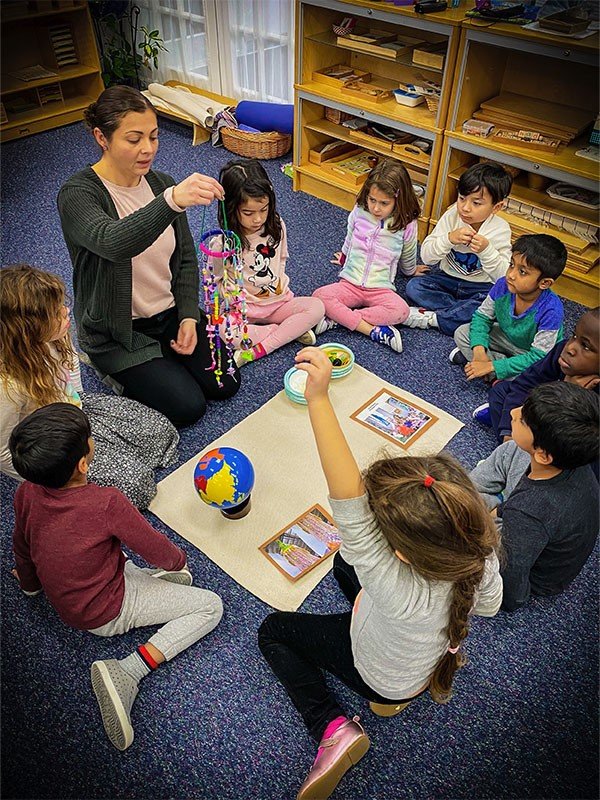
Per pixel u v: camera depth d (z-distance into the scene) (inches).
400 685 45.7
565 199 97.5
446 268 97.0
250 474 63.8
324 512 69.0
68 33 151.9
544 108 98.4
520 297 78.1
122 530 50.9
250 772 51.5
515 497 54.3
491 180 83.4
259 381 86.8
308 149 125.7
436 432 79.0
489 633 60.4
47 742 53.2
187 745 52.9
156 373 75.5
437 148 102.9
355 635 45.8
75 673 57.4
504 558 52.7
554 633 60.5
